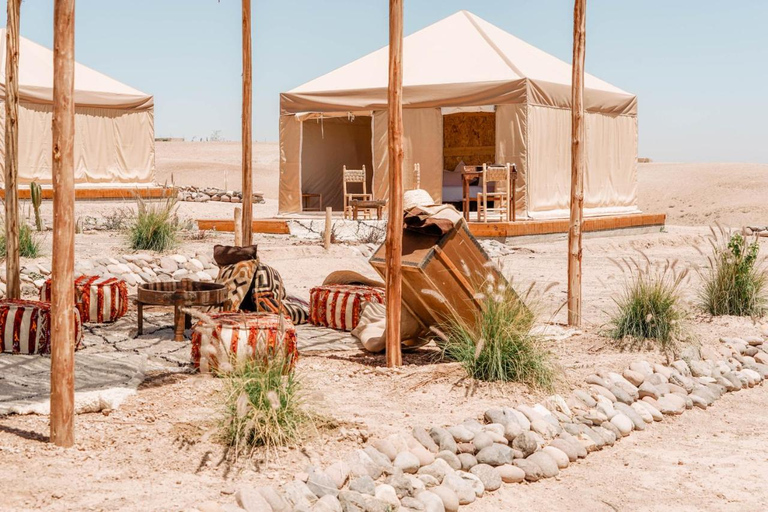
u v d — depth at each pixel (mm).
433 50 18516
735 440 5734
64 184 4484
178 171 55062
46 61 21094
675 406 6250
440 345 6895
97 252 12148
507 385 5988
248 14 9438
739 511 4484
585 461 5195
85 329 7820
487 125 20984
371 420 5098
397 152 6504
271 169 59094
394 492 4207
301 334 7848
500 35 19547
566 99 18031
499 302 6281
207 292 7465
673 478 4957
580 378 6355
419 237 6914
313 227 16453
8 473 4055
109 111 22234
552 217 17578
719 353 7594
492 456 4805
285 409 4672
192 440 4613
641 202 49062
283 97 18656
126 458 4359
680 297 7855
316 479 4121
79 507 3721
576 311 8320
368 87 17953
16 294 7820
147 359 6613
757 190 47094
